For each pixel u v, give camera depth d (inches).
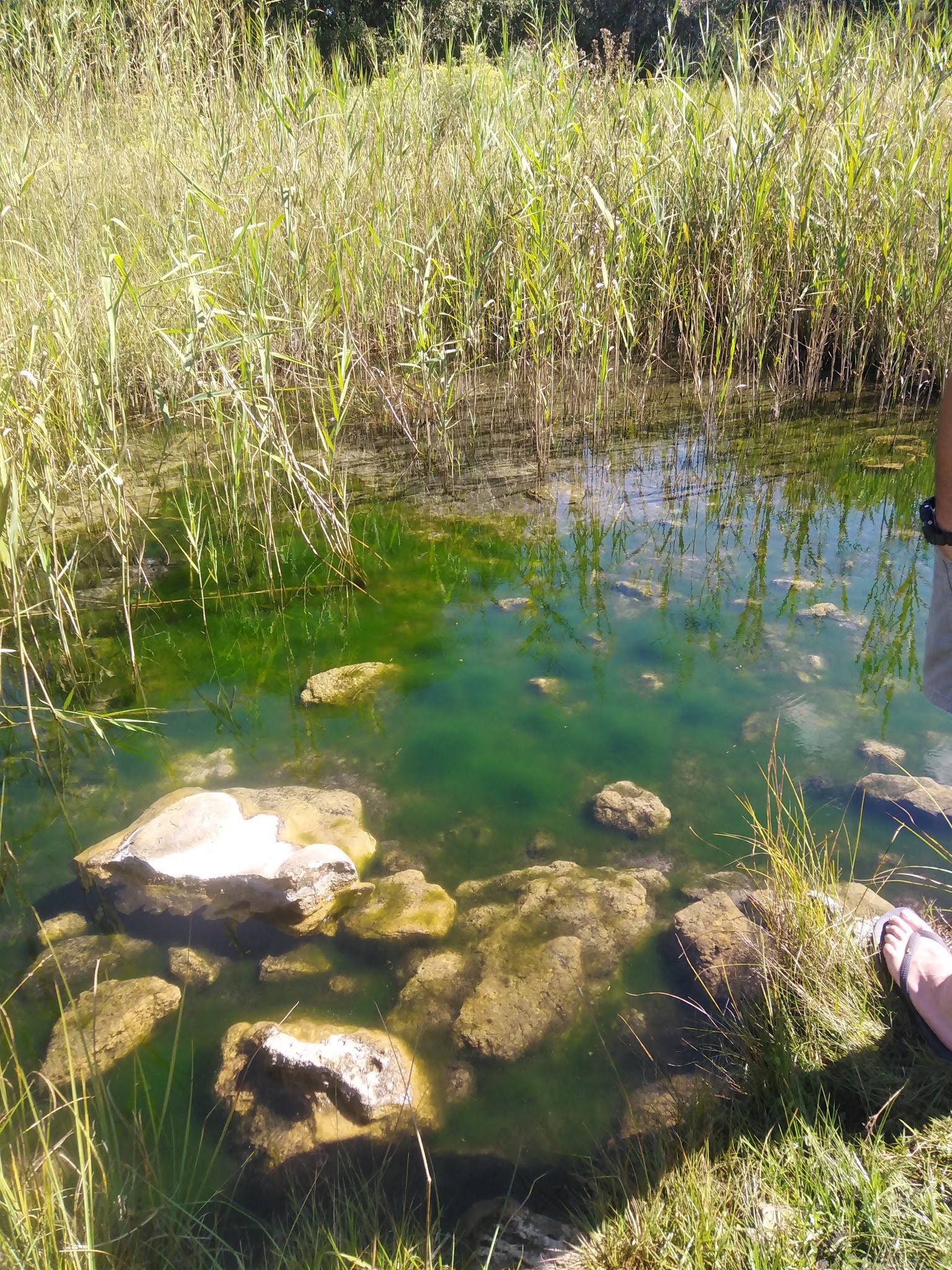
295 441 177.8
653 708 102.7
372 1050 64.5
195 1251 51.6
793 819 84.4
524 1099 61.9
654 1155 57.0
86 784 95.4
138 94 206.4
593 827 86.4
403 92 199.8
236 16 216.4
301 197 168.1
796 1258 49.6
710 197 194.5
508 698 106.3
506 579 132.7
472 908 78.2
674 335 217.5
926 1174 53.2
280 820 86.4
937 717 98.0
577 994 69.5
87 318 144.0
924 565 129.0
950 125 186.2
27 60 200.2
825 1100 58.3
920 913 72.5
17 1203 49.7
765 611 120.1
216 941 76.2
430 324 174.6
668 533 142.8
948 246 174.6
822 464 162.9
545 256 172.7
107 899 80.6
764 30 197.0
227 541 143.3
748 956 69.6
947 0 184.2
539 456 165.6
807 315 203.0
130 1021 67.5
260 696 109.2
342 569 136.3
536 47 196.5
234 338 120.5
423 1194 56.0
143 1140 57.5
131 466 159.5
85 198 177.3
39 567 123.8
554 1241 52.8
